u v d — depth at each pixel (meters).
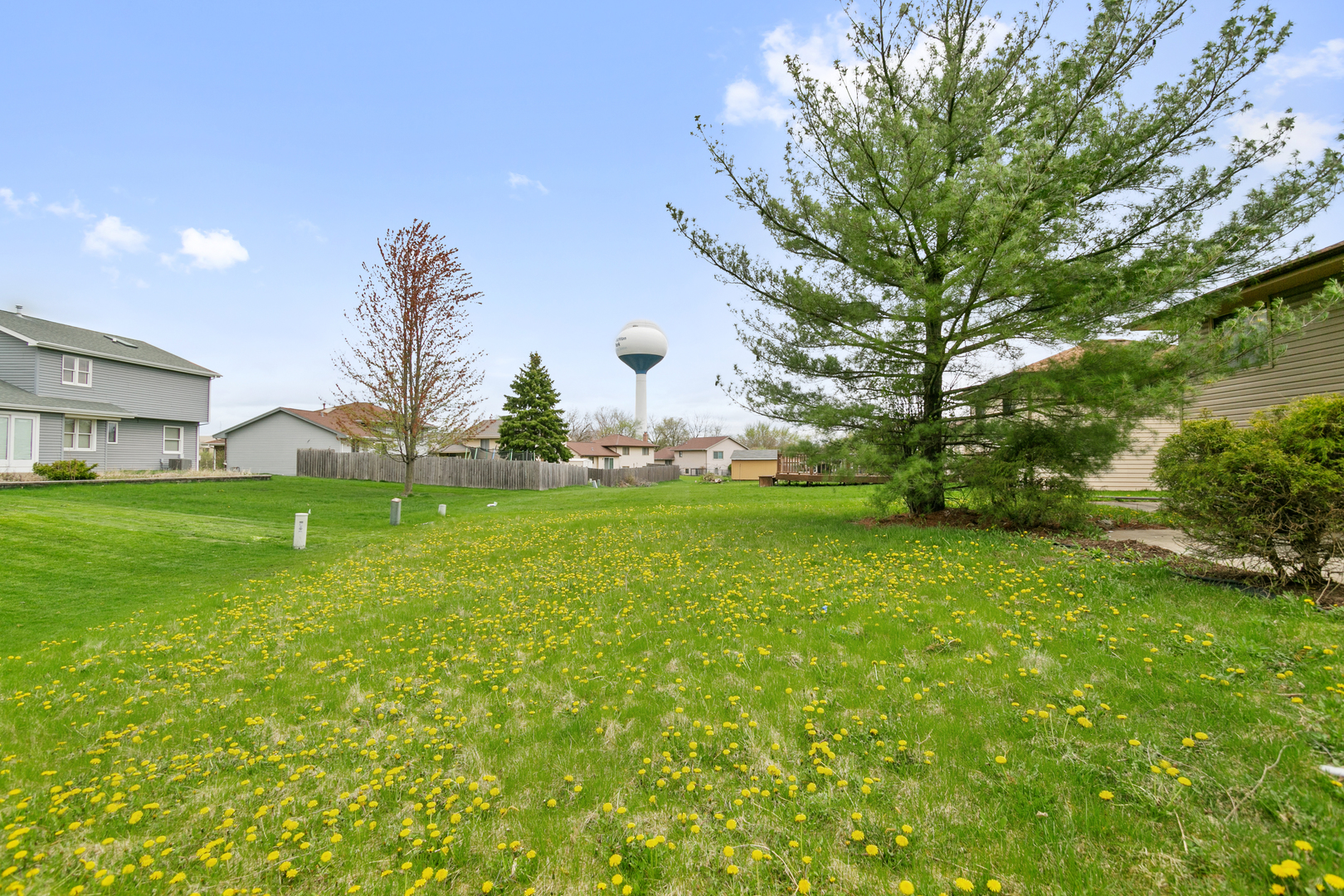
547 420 46.53
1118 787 2.81
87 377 24.84
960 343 10.13
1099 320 8.34
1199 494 5.83
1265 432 5.52
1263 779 2.75
